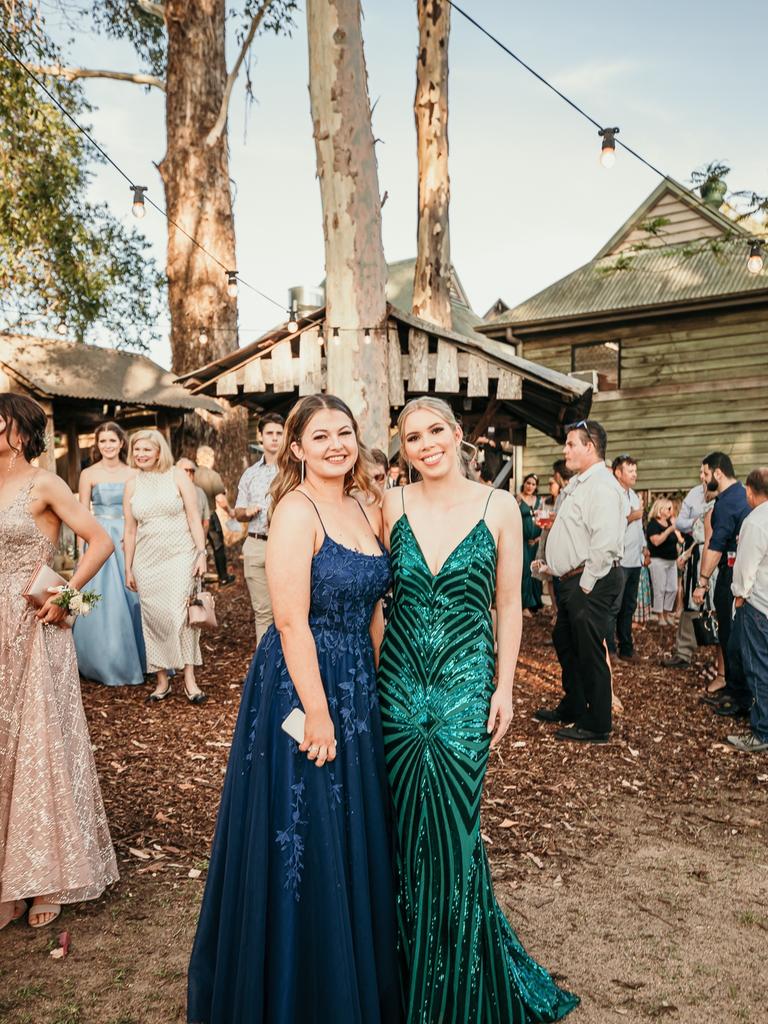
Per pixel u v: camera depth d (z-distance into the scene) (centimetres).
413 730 228
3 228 1338
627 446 1712
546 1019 236
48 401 1207
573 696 548
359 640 230
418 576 234
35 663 287
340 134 661
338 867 210
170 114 1335
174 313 1352
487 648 234
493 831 382
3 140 1305
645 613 979
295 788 212
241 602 1038
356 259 677
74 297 1518
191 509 582
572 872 340
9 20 1188
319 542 222
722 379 1612
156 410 1402
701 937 288
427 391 743
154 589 572
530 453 1814
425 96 1172
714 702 610
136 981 255
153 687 625
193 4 1312
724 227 1692
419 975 219
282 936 205
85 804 299
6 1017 236
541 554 955
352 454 229
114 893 313
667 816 403
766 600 507
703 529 680
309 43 663
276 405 948
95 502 642
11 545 286
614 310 1633
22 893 278
